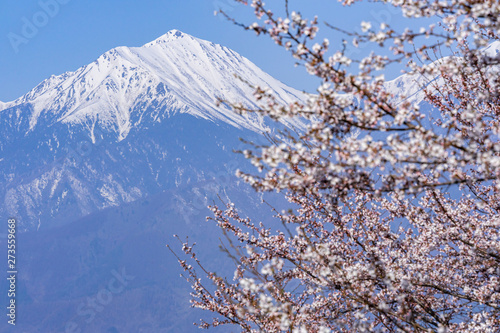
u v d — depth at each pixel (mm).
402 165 4340
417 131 4223
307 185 4590
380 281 6305
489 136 4258
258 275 6160
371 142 4383
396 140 4242
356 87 4355
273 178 4777
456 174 4652
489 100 5418
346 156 4316
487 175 4375
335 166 4387
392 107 4414
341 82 4348
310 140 4758
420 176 4496
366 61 4312
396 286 6215
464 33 4289
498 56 4516
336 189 4648
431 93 6781
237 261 6121
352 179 4496
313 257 5887
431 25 4266
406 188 4406
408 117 4262
